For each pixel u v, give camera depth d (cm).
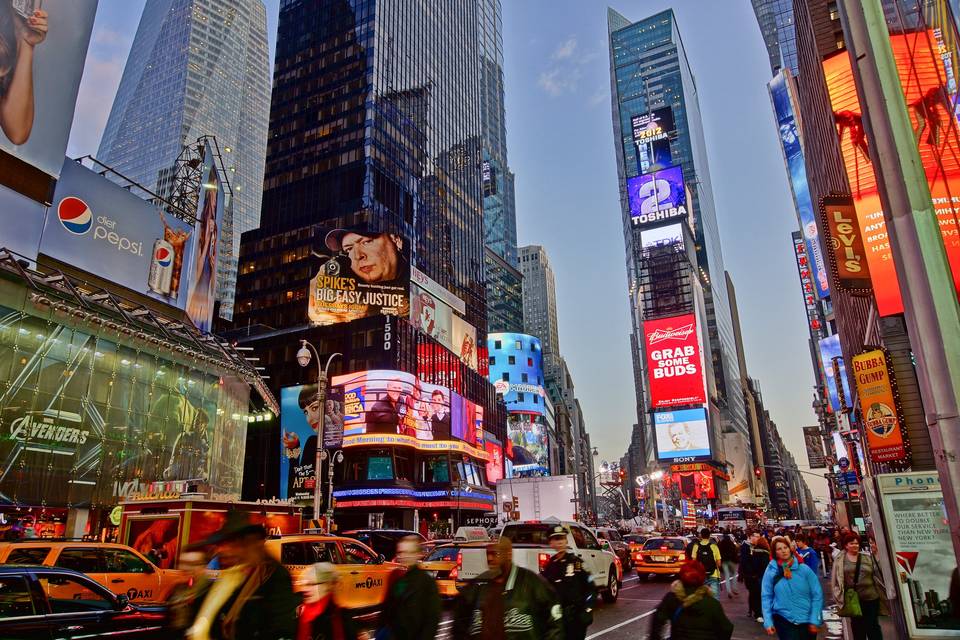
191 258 4200
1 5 2870
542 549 1579
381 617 627
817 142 4900
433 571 1716
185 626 437
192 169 4588
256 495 6900
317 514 2788
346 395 6688
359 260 7800
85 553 1225
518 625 598
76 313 2902
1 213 2819
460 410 7781
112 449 3011
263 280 9594
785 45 12081
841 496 6669
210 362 3794
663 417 13638
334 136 9862
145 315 3341
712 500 12669
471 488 7394
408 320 7869
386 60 10331
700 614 668
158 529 1611
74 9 3256
